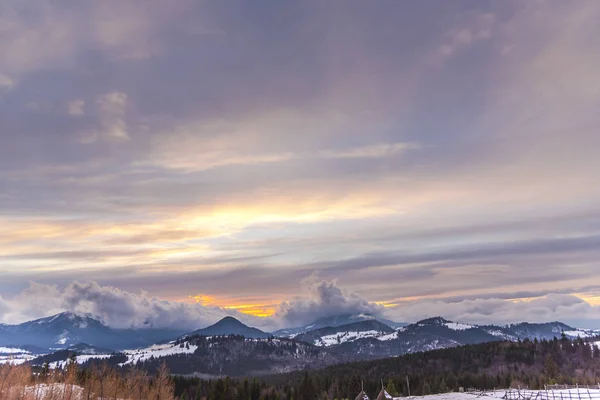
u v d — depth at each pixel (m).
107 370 111.50
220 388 184.62
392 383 192.88
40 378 98.06
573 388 142.38
